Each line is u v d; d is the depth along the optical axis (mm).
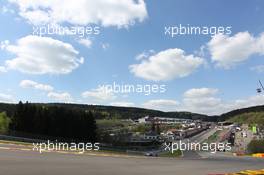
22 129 90875
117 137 106375
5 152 27469
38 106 95500
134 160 26531
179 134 182500
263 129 144375
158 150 105000
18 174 15367
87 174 16062
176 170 18797
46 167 18391
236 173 16609
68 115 96875
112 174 16297
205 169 19688
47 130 93000
